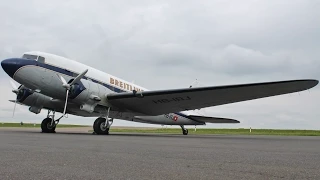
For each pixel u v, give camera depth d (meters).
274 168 3.38
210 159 4.16
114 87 15.56
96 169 3.11
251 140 11.29
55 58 13.55
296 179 2.73
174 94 13.50
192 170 3.17
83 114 16.38
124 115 17.09
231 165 3.58
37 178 2.59
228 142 9.25
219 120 21.77
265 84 11.91
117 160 3.86
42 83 13.05
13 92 14.79
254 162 3.90
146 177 2.74
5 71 12.74
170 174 2.91
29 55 13.14
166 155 4.60
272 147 7.08
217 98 13.94
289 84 11.73
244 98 13.81
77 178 2.62
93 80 14.59
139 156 4.38
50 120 15.21
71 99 13.21
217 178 2.75
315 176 2.90
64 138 8.88
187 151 5.39
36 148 5.27
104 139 8.97
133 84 17.19
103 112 15.41
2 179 2.53
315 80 11.32
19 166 3.21
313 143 9.50
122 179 2.62
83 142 7.20
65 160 3.76
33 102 14.82
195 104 14.91
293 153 5.39
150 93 13.52
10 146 5.61
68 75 13.76
